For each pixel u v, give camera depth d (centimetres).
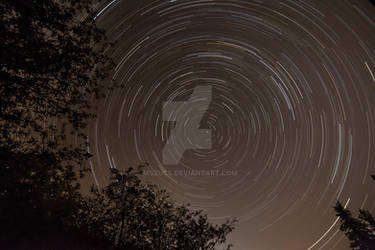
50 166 513
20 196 475
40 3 440
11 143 462
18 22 416
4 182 439
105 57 552
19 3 413
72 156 552
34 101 486
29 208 508
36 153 497
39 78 469
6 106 437
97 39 535
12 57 413
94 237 677
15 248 412
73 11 494
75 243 533
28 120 477
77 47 501
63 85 508
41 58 440
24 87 453
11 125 458
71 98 537
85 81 527
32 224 508
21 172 457
